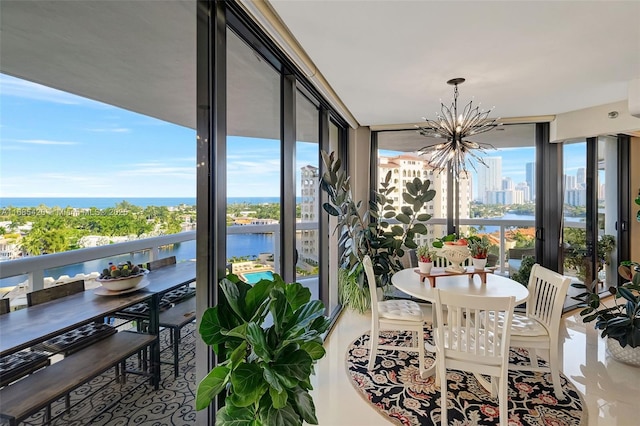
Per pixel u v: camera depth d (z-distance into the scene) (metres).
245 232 1.95
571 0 1.49
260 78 2.13
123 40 1.21
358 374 2.50
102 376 1.19
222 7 1.44
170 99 1.38
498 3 1.52
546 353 2.87
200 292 1.40
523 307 3.86
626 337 2.50
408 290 2.49
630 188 4.48
